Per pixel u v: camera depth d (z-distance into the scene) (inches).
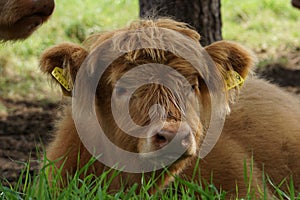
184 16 828.6
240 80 565.6
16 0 605.0
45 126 949.8
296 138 651.5
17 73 1179.3
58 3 1450.5
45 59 527.8
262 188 590.9
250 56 557.0
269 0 1578.5
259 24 1470.2
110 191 544.7
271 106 665.0
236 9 1537.9
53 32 1290.6
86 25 1330.0
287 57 1283.2
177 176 521.7
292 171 639.8
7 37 630.5
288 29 1465.3
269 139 639.1
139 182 541.3
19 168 784.3
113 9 1470.2
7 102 1056.2
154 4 831.1
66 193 495.2
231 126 634.2
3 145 869.2
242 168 590.9
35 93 1099.9
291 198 512.4
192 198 496.4
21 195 543.5
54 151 586.6
